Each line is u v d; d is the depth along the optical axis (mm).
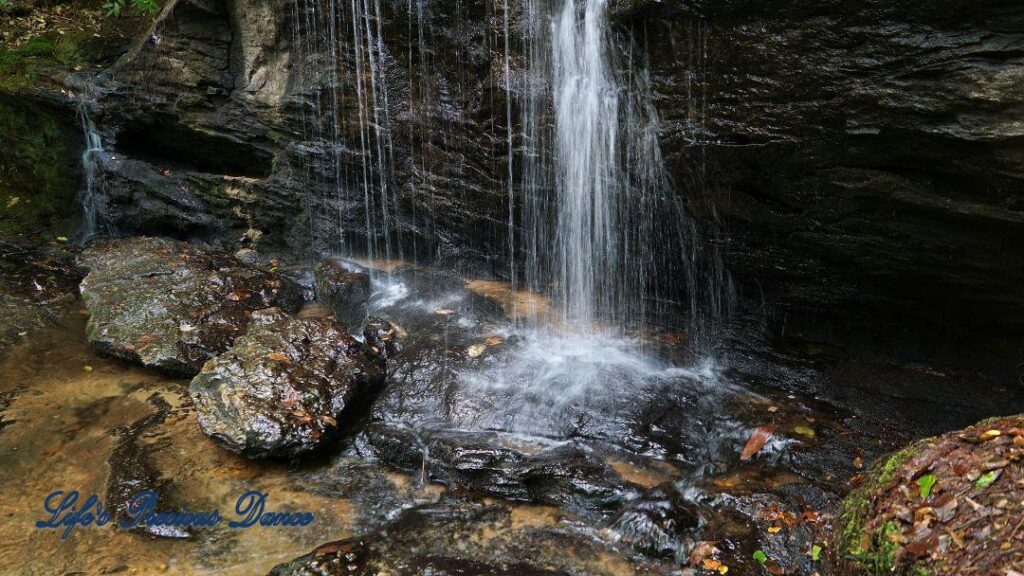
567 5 5094
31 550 3852
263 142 7633
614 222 5422
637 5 4523
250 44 7328
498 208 6133
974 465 2895
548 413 4637
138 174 8273
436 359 5277
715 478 3975
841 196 4281
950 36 3502
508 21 5465
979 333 4617
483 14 5609
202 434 4898
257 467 4539
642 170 5035
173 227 8320
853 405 4477
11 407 5219
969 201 3846
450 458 4305
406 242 7031
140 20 9289
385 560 3670
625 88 4898
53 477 4465
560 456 4262
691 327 5520
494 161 5934
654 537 3627
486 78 5746
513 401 4758
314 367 4992
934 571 2664
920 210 4039
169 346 5691
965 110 3541
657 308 5613
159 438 4855
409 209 6836
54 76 8383
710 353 5195
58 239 8453
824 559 3270
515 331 5598
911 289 4555
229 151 7984
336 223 7309
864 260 4492
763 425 4277
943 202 3912
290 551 3830
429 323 5832
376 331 5707
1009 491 2709
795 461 4008
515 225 6129
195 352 5695
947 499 2834
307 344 5227
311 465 4559
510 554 3709
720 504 3740
